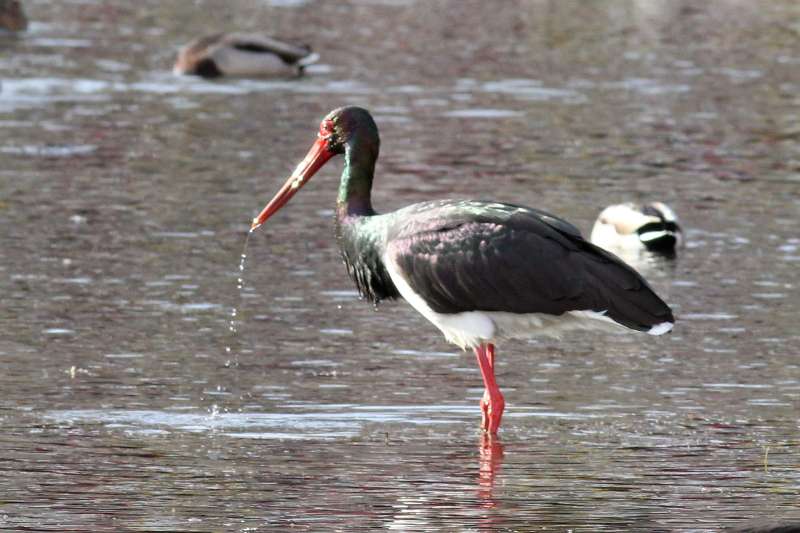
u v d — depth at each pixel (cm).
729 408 1380
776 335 1652
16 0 4166
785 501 1109
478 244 1292
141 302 1748
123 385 1430
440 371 1509
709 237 2147
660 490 1136
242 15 4709
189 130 2884
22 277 1839
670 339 1638
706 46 4053
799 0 4997
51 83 3378
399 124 2973
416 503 1100
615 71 3644
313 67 3738
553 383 1470
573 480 1162
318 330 1658
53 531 1029
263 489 1131
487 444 1266
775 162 2659
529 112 3111
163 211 2220
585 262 1277
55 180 2406
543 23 4506
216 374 1477
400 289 1341
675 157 2694
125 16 4616
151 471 1173
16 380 1435
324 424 1323
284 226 2167
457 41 4150
